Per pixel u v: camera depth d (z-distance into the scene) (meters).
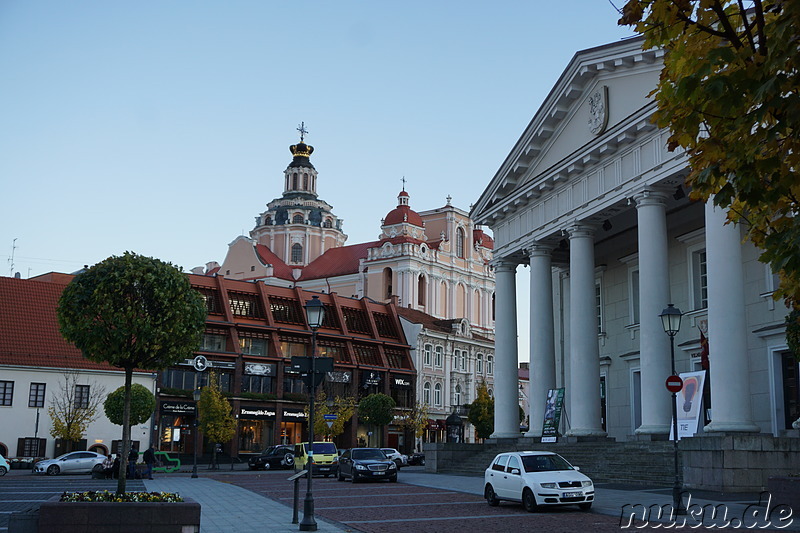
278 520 18.95
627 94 32.06
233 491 30.03
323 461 44.19
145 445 60.47
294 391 72.31
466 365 93.00
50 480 38.97
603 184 33.16
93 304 18.39
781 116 8.34
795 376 29.25
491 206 42.88
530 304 38.94
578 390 33.94
